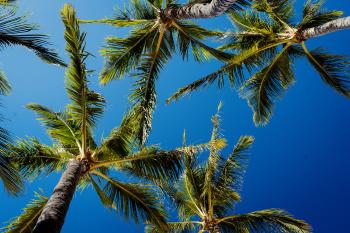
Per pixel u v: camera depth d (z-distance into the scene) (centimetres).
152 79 1238
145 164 1080
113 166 1167
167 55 1286
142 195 1088
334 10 1304
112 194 1096
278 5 1311
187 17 1042
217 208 1440
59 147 1137
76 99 1028
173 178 1070
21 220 1000
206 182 1355
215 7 795
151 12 1249
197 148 1059
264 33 1405
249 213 1311
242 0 1128
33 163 1056
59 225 745
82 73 995
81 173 1009
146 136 1121
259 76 1435
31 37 714
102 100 1073
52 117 1116
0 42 702
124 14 1239
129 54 1257
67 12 967
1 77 766
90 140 1180
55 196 830
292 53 1444
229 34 1415
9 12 709
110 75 1248
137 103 1189
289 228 1227
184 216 1458
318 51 1387
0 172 698
